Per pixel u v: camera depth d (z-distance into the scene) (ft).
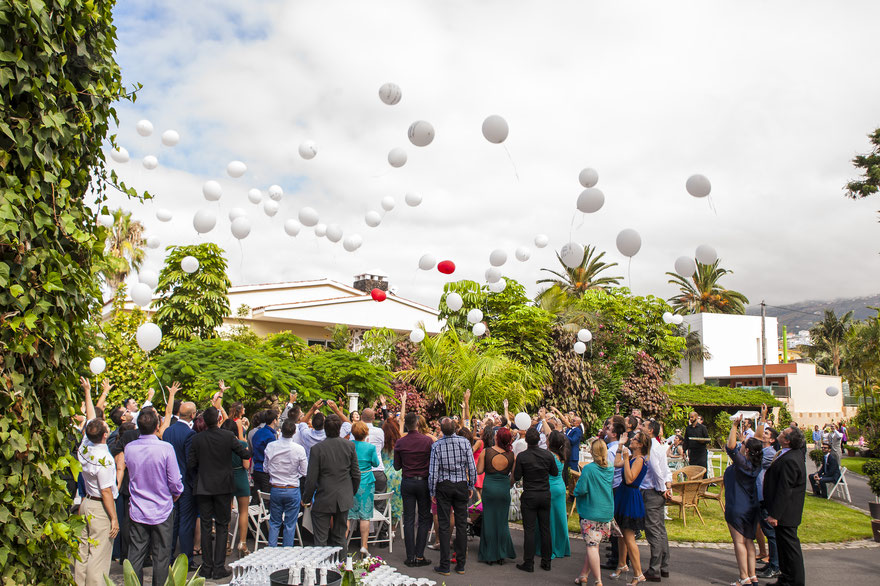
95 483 17.04
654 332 64.90
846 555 26.61
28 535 8.96
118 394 36.63
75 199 10.73
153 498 18.37
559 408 52.03
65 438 10.55
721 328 158.81
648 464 22.52
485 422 31.30
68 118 10.32
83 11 10.52
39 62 9.48
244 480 23.44
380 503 27.48
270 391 33.76
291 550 15.74
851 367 68.85
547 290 62.90
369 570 15.03
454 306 35.40
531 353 53.16
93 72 11.04
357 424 24.32
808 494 47.37
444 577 22.16
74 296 10.34
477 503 27.76
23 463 9.05
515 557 25.12
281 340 42.29
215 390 32.32
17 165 9.29
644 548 27.12
